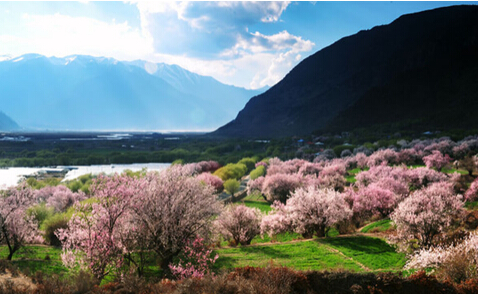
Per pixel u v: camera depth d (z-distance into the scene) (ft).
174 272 70.28
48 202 208.64
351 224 149.69
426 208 104.58
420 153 353.31
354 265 95.81
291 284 49.52
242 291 44.75
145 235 82.38
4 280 55.83
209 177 298.15
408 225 103.81
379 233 131.13
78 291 49.55
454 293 48.91
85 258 70.49
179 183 91.04
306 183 239.71
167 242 83.41
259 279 48.67
